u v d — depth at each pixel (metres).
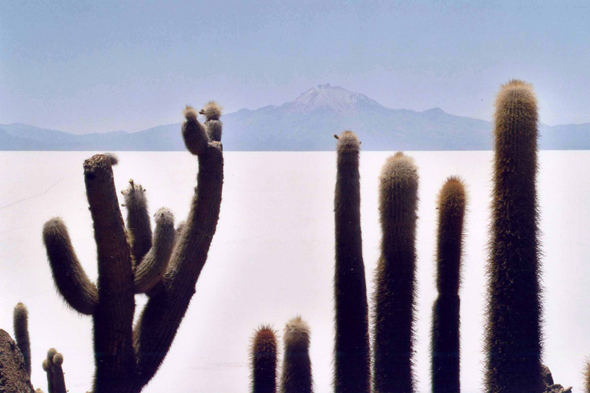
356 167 5.34
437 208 5.44
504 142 4.99
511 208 4.97
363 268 5.39
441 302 5.37
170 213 5.36
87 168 5.02
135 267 5.42
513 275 4.96
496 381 4.99
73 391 8.05
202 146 5.62
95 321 5.26
